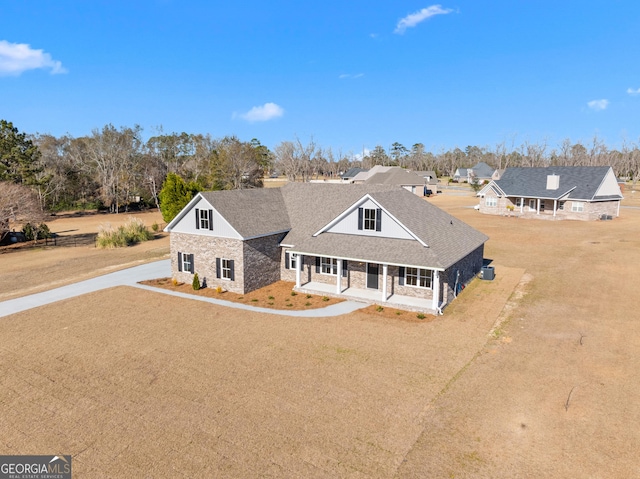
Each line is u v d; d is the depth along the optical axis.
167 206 50.69
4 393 14.59
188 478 10.44
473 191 98.38
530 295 24.03
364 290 25.05
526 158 146.62
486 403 13.45
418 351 17.28
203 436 12.05
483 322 20.27
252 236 25.66
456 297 24.02
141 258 36.75
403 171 88.62
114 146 81.56
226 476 10.48
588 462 10.75
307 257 27.25
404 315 21.44
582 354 16.66
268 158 141.62
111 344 18.50
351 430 12.21
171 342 18.62
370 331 19.48
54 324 21.03
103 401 13.98
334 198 29.72
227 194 27.55
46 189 69.25
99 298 25.16
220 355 17.25
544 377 14.97
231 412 13.19
